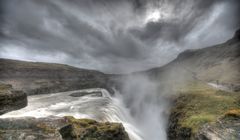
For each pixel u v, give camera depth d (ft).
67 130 55.72
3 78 279.08
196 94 143.64
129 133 132.87
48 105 165.27
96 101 200.95
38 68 364.58
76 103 181.47
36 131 32.53
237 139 43.88
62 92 323.37
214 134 51.29
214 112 93.81
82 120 88.38
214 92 146.00
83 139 69.31
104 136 79.25
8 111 127.34
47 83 326.44
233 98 112.88
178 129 102.47
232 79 273.75
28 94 262.26
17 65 334.85
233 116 54.65
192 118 91.50
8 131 30.48
